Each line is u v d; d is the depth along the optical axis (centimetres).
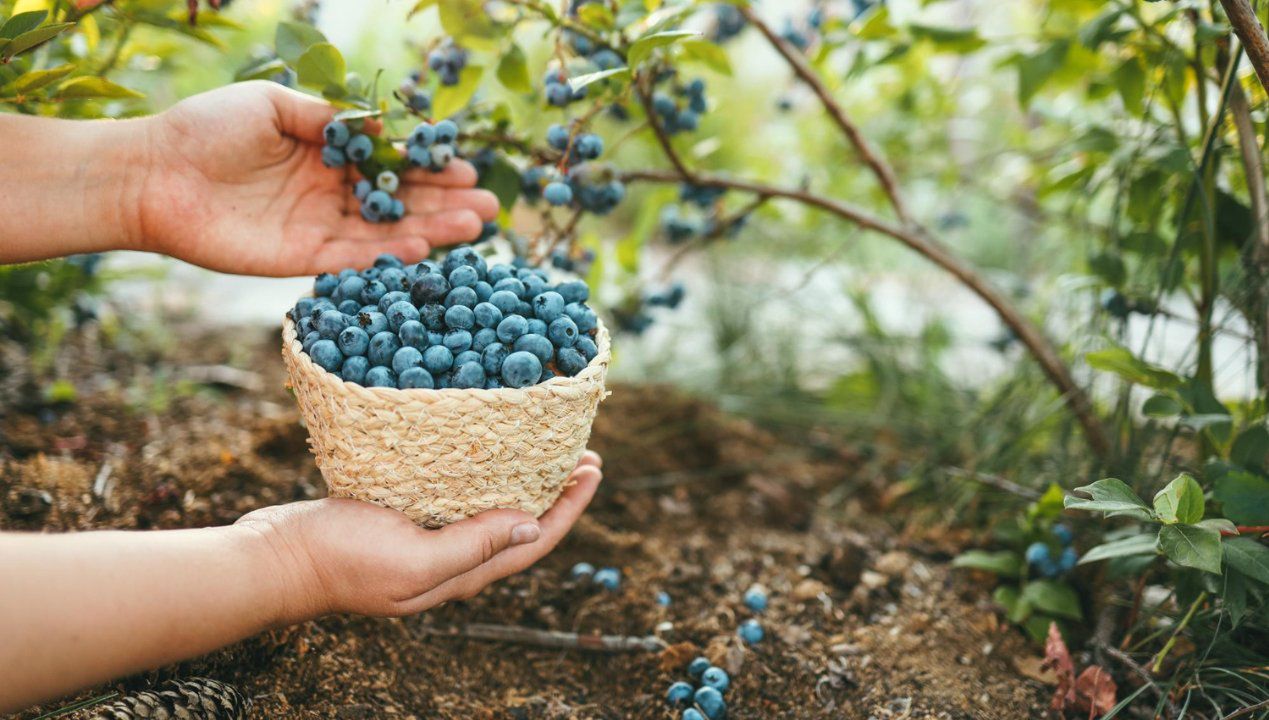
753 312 308
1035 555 168
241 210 151
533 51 303
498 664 153
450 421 112
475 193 168
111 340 266
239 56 305
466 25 158
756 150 354
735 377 288
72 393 218
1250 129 152
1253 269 157
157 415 219
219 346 279
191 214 146
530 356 116
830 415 265
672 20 144
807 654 157
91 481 172
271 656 136
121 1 147
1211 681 140
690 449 237
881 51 237
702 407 257
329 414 115
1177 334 288
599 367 122
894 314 337
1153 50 168
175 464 180
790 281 359
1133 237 181
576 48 168
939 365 283
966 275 207
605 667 155
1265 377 155
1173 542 116
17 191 134
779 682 150
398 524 116
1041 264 339
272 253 153
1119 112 207
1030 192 301
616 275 245
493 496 123
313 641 139
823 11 224
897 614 171
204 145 143
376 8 378
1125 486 124
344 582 114
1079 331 201
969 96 340
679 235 240
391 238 164
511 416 115
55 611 92
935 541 201
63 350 251
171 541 104
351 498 122
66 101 162
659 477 221
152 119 142
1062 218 259
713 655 153
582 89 160
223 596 104
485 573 129
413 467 116
